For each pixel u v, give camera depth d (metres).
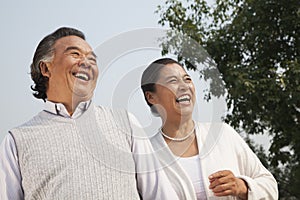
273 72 8.86
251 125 9.01
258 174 2.22
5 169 2.07
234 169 2.15
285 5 9.46
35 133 2.12
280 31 9.57
